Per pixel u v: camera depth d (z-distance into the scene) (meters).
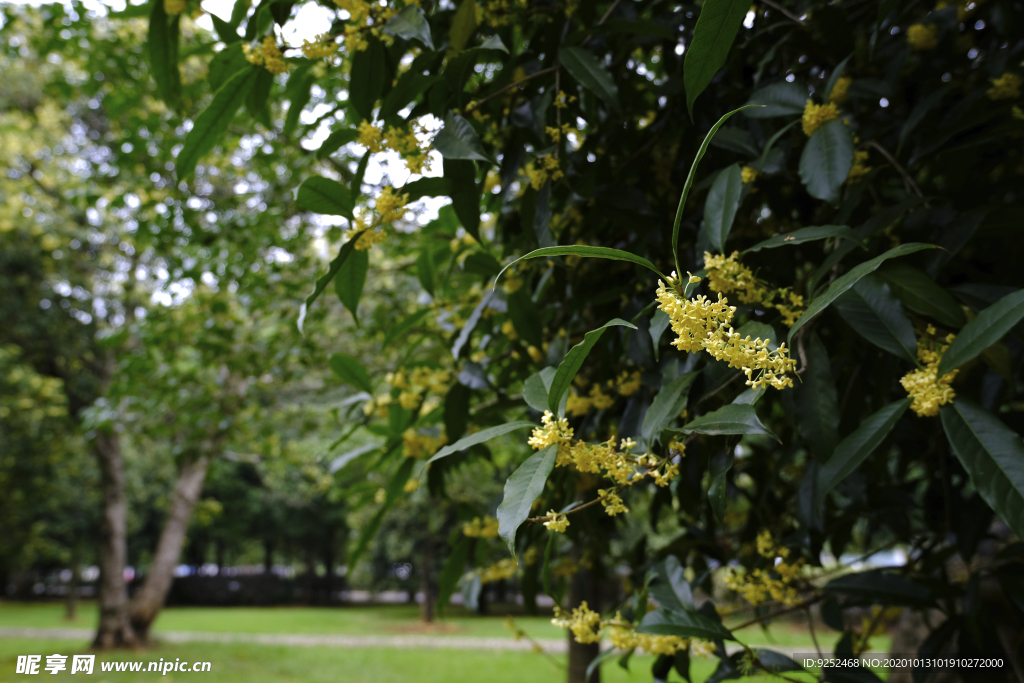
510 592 21.34
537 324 1.55
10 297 8.40
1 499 11.37
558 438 0.88
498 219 2.07
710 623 1.26
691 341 0.83
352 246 1.30
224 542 27.00
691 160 1.69
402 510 12.61
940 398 0.95
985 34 2.06
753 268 1.49
